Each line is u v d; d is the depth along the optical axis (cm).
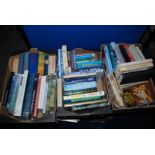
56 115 106
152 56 138
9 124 111
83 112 108
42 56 132
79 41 144
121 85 115
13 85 114
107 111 107
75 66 125
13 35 199
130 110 108
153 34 135
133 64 106
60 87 114
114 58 124
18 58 131
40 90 114
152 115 142
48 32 133
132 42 147
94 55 130
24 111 106
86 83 113
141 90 117
